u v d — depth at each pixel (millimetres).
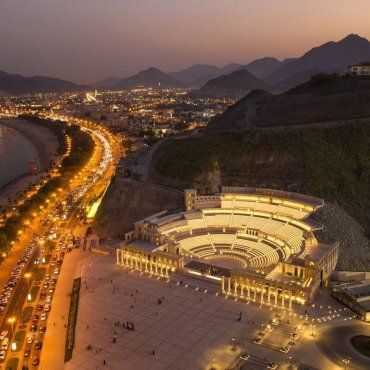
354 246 186375
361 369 115312
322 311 144250
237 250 190250
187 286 163750
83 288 164625
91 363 121438
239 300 152875
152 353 124875
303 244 174500
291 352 123125
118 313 146750
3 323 144375
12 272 182125
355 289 152375
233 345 127250
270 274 156625
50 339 134625
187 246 192875
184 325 138625
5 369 120625
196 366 118500
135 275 174625
